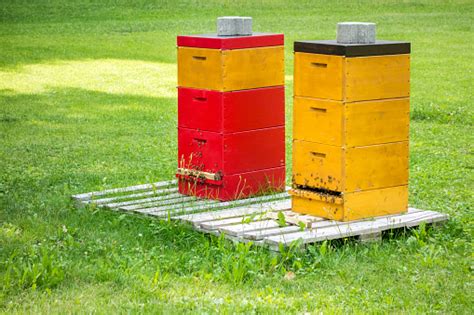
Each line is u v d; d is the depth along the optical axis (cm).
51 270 724
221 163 955
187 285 708
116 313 641
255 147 976
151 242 827
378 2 3912
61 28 3152
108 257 774
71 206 966
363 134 839
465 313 651
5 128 1535
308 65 849
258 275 728
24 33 3009
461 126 1554
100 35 2997
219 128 949
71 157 1291
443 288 704
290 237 789
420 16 3516
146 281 709
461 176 1145
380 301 674
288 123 1588
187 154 989
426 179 1121
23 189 1071
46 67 2339
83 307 654
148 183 1098
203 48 948
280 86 990
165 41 2888
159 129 1543
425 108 1708
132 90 2008
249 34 973
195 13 3556
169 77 2217
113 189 1034
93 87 2039
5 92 1950
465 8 3775
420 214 883
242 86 954
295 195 880
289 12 3600
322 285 713
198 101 966
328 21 3338
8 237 834
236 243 783
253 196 982
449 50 2675
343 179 835
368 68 830
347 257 780
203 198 977
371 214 860
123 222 891
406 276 736
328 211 854
